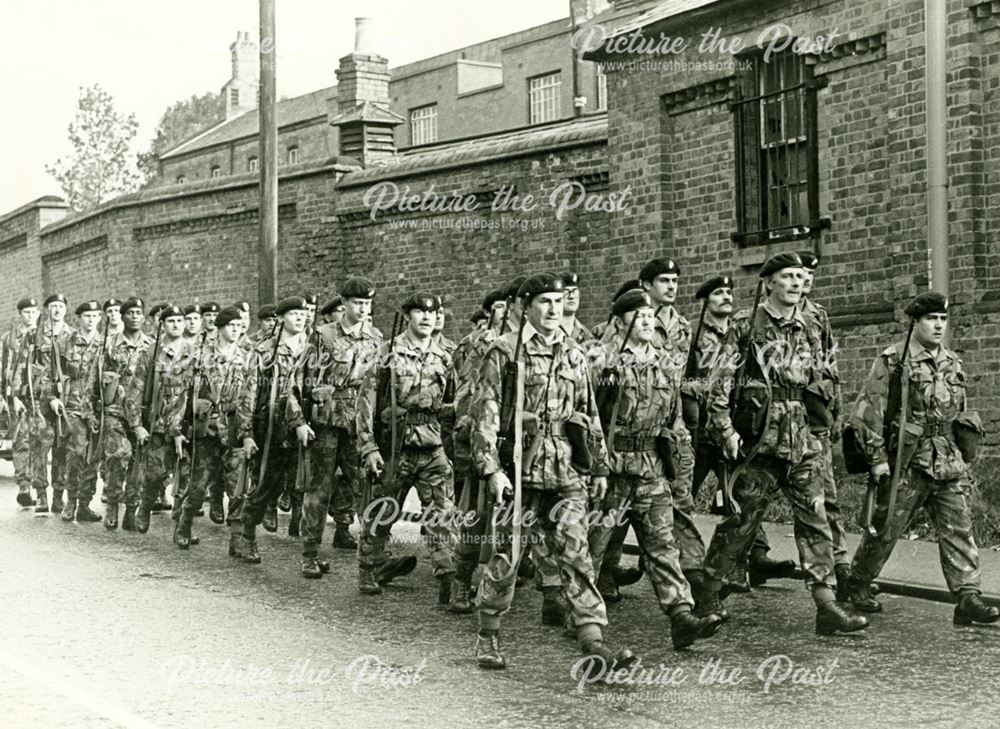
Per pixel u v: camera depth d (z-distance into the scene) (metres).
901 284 12.79
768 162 14.80
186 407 12.25
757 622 8.17
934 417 7.93
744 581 9.20
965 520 7.95
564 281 9.65
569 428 6.88
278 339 10.90
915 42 12.63
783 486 7.82
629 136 16.45
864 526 8.12
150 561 11.12
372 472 9.23
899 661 7.04
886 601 8.73
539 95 38.12
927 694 6.34
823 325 8.38
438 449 9.23
